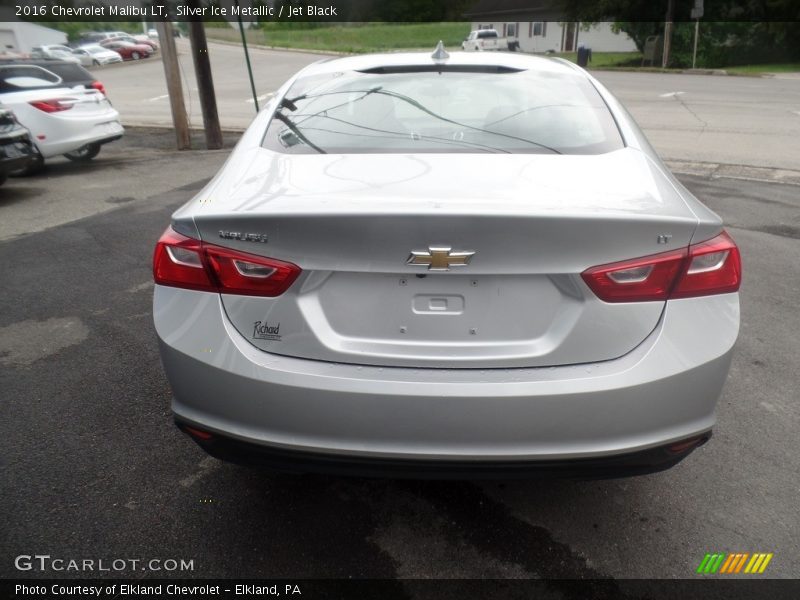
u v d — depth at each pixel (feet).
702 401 6.39
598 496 8.15
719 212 20.71
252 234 6.19
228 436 6.52
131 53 128.98
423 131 8.25
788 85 67.56
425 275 6.17
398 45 163.12
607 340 6.17
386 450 6.21
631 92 59.21
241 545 7.34
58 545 7.33
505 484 8.42
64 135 30.73
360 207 6.03
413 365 6.23
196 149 36.52
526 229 5.87
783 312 13.46
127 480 8.45
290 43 157.69
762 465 8.71
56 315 13.74
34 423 9.76
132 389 10.76
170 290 6.63
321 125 8.48
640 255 6.08
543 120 8.50
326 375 6.17
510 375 6.14
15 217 22.11
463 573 6.95
